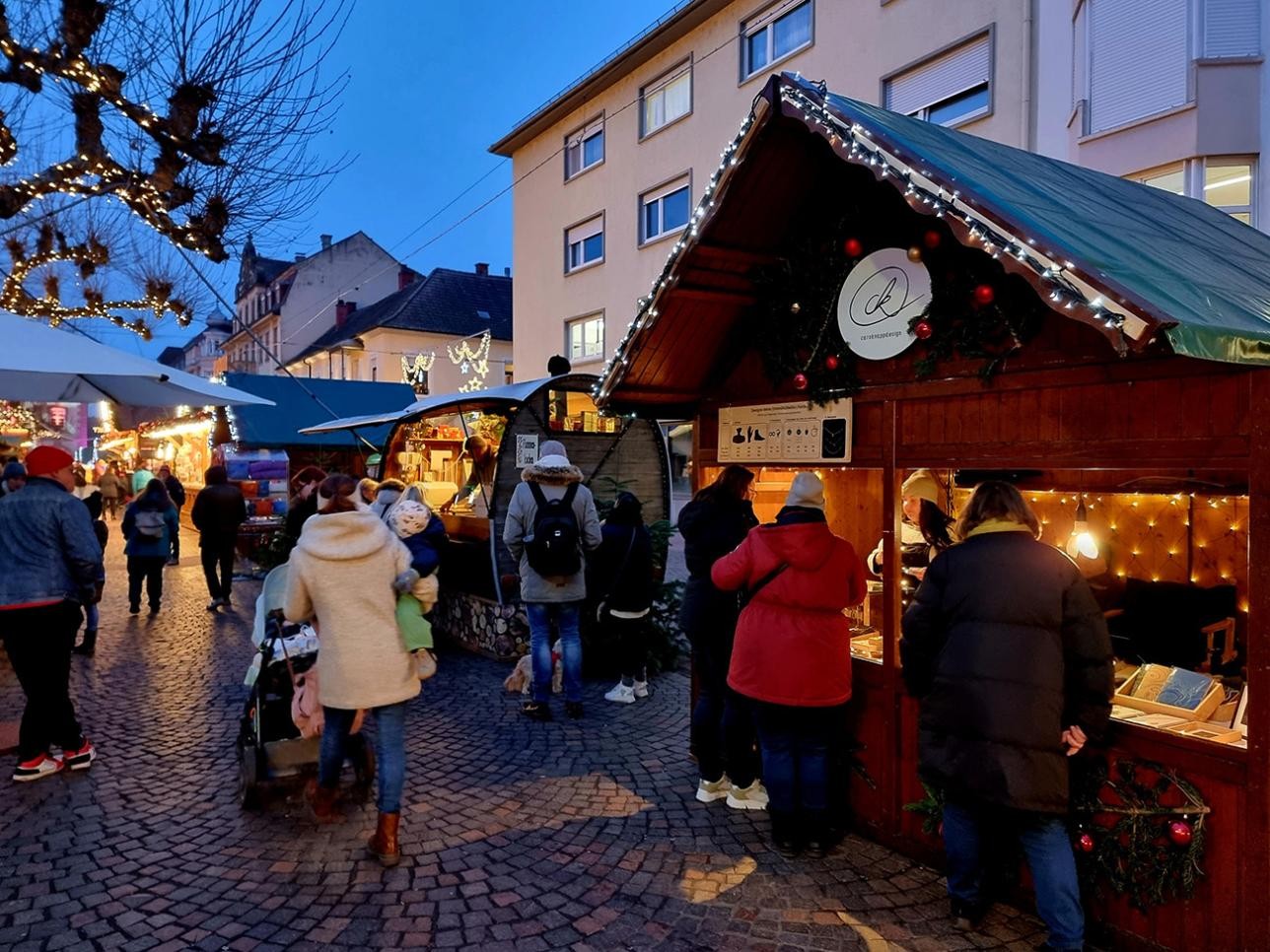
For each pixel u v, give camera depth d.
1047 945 2.75
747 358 4.30
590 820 3.84
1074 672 2.68
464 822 3.80
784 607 3.47
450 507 8.05
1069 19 10.82
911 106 13.42
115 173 6.41
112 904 3.09
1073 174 4.09
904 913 3.07
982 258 3.13
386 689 3.34
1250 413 2.45
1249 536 2.48
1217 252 3.44
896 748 3.55
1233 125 8.85
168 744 4.78
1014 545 2.79
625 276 19.52
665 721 5.27
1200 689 2.90
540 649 5.28
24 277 10.63
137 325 12.93
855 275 3.64
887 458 3.56
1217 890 2.59
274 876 3.30
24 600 4.09
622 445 7.36
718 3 16.53
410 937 2.90
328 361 35.84
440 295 32.41
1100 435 2.82
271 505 14.14
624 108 19.39
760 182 3.53
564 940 2.88
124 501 21.78
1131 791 2.79
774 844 3.58
